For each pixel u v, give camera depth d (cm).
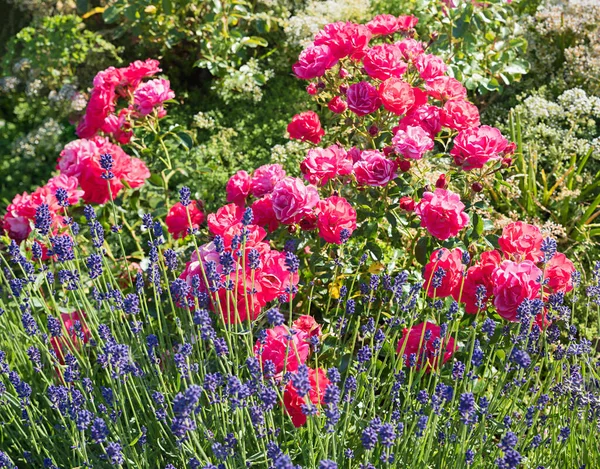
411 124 330
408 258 330
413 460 223
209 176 462
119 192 369
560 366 271
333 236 281
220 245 256
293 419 239
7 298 306
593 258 409
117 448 200
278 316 212
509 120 466
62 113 581
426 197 284
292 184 283
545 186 436
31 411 247
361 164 300
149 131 403
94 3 643
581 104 466
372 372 261
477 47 502
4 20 690
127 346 234
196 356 266
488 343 275
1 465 206
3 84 621
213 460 234
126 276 352
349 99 331
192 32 562
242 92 534
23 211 323
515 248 277
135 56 626
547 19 525
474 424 229
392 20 375
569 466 251
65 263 280
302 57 352
